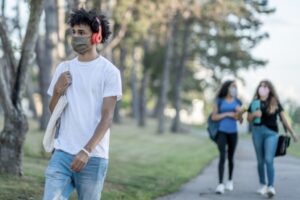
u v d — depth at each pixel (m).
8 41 11.34
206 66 53.56
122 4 31.36
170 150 29.08
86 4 16.69
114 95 5.50
